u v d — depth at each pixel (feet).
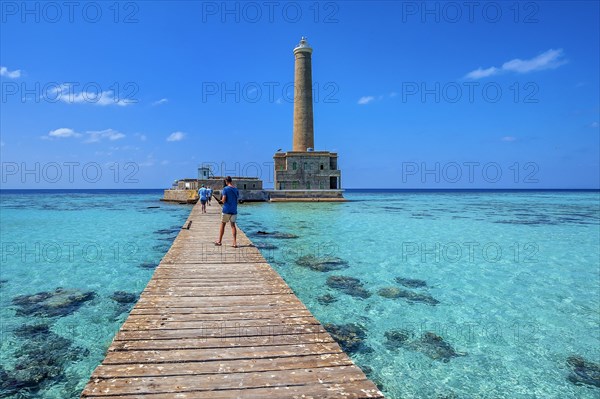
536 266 51.19
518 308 34.22
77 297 37.14
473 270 48.57
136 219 120.16
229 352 16.72
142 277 44.80
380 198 361.30
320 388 13.66
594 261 54.65
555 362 24.08
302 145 200.54
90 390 13.26
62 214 142.51
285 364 15.58
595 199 335.26
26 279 43.86
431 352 25.38
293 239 71.97
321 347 17.38
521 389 21.01
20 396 20.10
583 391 20.85
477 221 114.83
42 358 24.36
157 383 13.85
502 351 25.59
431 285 41.60
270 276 31.04
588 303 35.65
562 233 85.92
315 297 36.99
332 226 94.22
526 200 312.29
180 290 27.02
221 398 12.91
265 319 21.21
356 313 32.71
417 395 20.39
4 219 121.39
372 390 13.60
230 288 27.58
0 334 28.09
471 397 20.24
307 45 196.65
